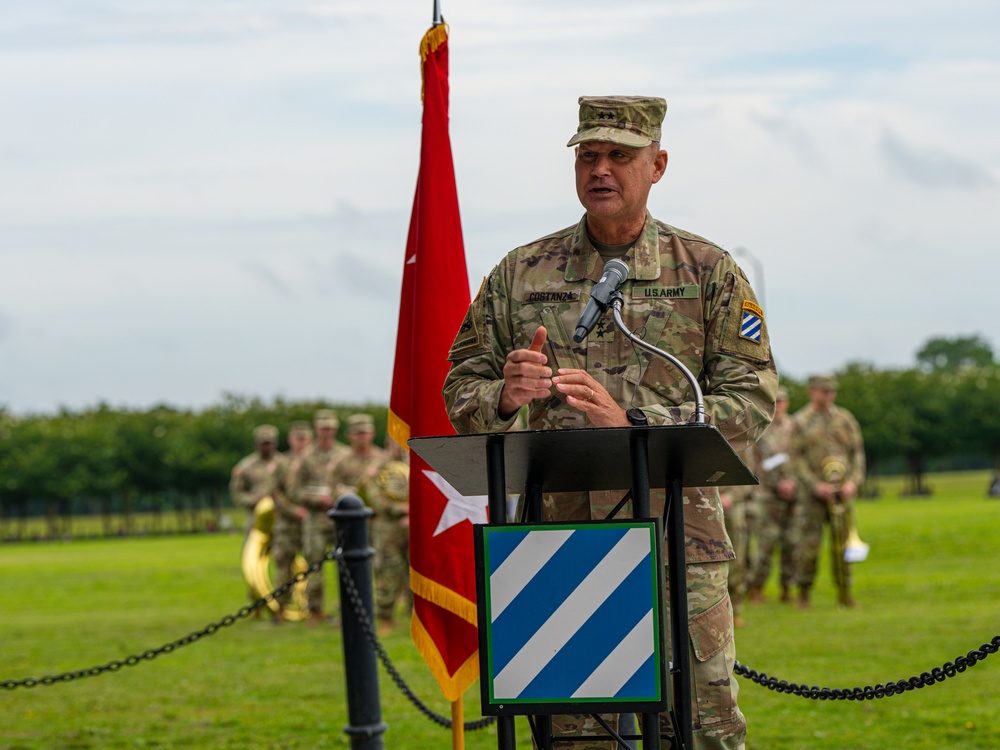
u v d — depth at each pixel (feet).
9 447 364.79
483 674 17.48
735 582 64.69
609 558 17.33
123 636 72.64
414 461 29.04
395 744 39.27
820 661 50.72
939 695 43.96
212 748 39.27
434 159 30.09
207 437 373.81
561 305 22.18
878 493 333.42
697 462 18.08
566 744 22.06
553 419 22.22
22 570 153.38
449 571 28.53
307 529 76.07
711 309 21.71
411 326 30.22
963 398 363.97
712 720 21.09
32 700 49.80
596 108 21.47
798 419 72.90
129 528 372.58
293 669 56.80
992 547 109.19
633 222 22.00
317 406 383.65
